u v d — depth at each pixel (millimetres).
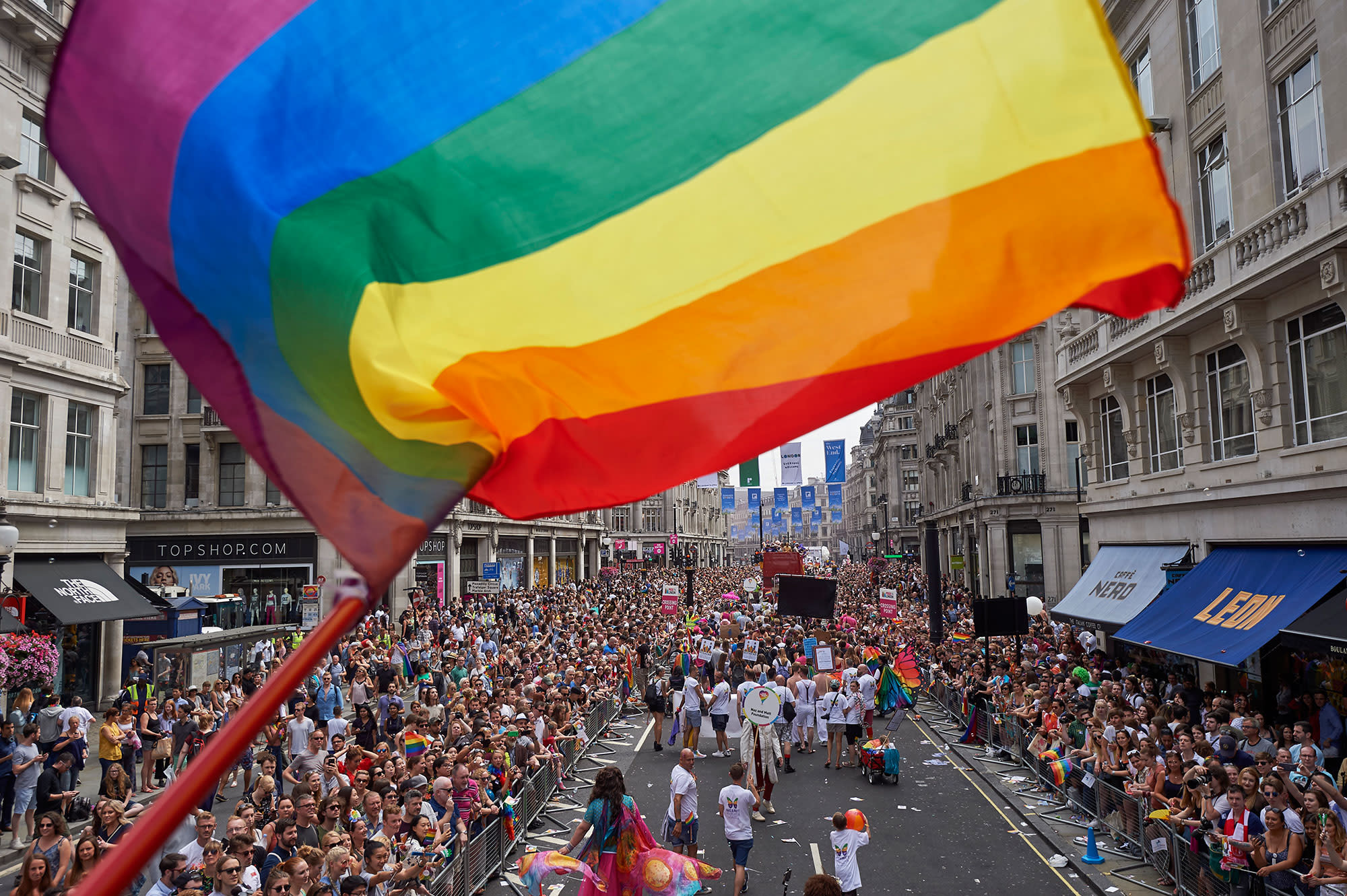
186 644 19062
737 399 2963
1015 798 14562
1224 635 14547
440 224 2883
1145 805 11227
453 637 28375
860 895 10641
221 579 37094
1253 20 16094
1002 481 41781
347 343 2783
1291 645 13047
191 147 2803
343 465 2643
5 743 12609
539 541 61375
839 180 2807
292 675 2158
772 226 2852
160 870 7277
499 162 2881
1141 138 2607
